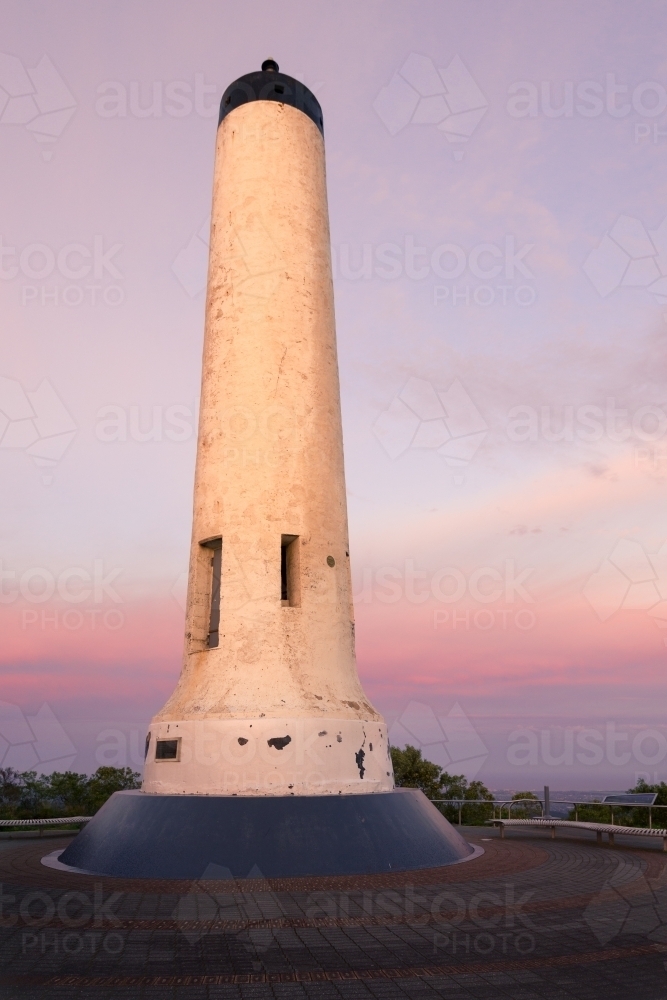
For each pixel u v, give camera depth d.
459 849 13.04
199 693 13.38
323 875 10.81
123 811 12.34
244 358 15.14
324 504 14.83
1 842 16.36
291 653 13.57
